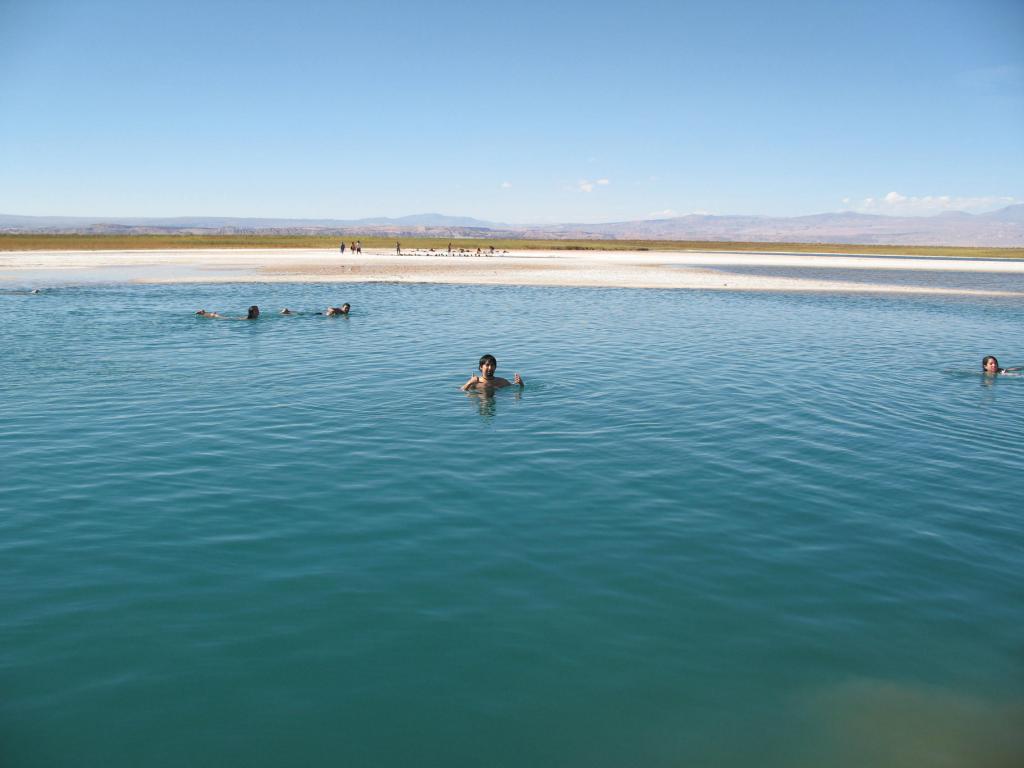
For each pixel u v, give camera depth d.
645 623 7.00
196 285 48.56
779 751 5.39
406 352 22.25
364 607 7.19
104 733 5.43
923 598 7.57
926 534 9.13
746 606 7.34
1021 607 7.42
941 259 131.25
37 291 41.88
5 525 8.97
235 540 8.65
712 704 5.89
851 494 10.48
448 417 14.51
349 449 12.30
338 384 17.48
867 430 13.94
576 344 24.27
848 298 46.19
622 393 16.88
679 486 10.70
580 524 9.27
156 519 9.23
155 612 7.03
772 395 16.86
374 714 5.69
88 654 6.35
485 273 62.50
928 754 5.39
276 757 5.23
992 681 6.25
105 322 28.70
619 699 5.91
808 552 8.58
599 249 148.50
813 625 7.03
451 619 7.00
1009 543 8.90
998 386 18.38
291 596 7.37
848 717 5.75
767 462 11.86
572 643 6.65
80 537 8.66
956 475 11.36
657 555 8.43
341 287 48.06
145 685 5.97
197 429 13.42
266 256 90.31
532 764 5.22
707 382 18.27
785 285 55.62
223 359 20.78
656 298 42.88
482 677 6.14
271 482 10.63
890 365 21.33
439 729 5.54
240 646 6.51
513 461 11.75
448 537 8.81
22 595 7.30
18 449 12.07
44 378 17.88
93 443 12.45
